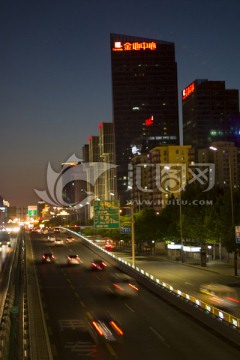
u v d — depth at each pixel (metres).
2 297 52.00
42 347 29.61
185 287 56.88
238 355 27.09
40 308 44.53
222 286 54.06
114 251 128.88
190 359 26.34
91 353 28.03
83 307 44.62
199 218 92.44
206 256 87.12
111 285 60.44
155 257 107.75
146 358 26.69
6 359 24.47
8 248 133.12
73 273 75.12
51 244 142.50
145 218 115.25
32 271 78.38
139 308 43.47
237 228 66.44
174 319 38.09
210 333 32.97
